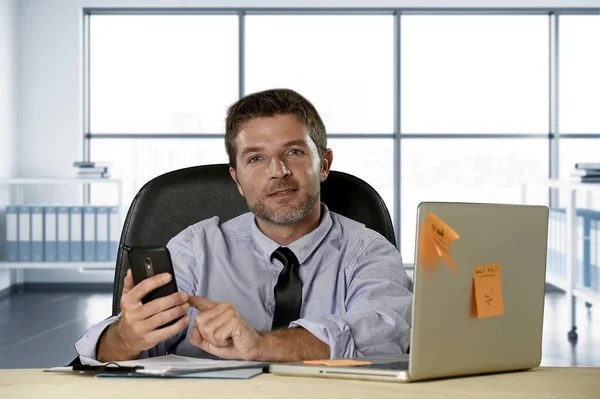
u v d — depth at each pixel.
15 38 7.24
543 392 1.25
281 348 1.55
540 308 1.48
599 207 6.83
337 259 1.92
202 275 1.93
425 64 7.61
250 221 1.98
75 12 7.33
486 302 1.36
